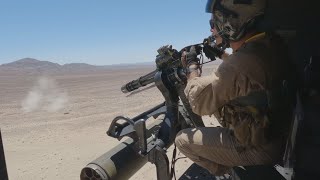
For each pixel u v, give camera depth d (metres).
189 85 1.24
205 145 1.33
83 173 1.32
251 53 1.12
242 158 1.25
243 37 1.18
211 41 1.34
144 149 1.36
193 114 1.57
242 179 1.22
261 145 1.18
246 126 1.15
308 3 1.25
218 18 1.19
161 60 1.49
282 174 1.15
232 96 1.15
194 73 1.31
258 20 1.15
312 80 0.94
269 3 1.22
